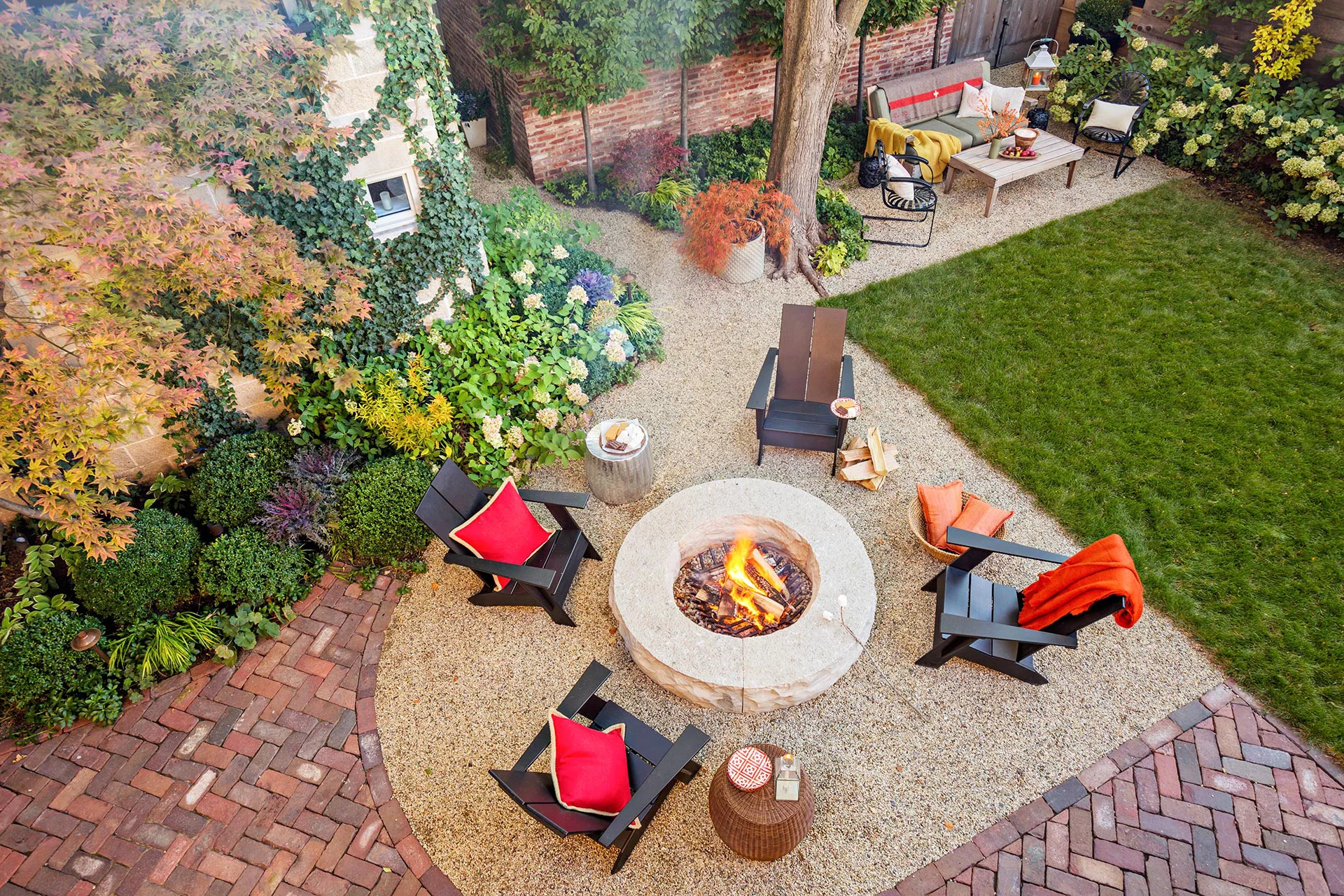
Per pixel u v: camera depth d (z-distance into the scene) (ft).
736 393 23.53
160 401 15.17
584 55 27.45
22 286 12.60
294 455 20.76
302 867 14.32
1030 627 15.56
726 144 34.22
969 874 13.70
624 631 16.76
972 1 38.63
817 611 16.70
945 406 22.48
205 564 18.20
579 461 21.68
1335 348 23.13
